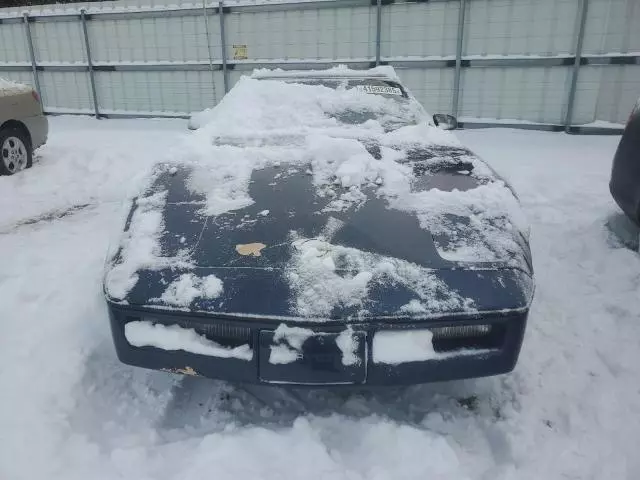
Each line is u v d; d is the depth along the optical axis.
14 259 3.36
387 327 1.71
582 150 7.19
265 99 3.39
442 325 1.73
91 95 10.90
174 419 2.03
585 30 7.87
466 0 8.27
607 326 2.60
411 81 8.94
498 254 1.92
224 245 1.94
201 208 2.16
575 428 1.95
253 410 2.06
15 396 2.04
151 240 1.99
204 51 9.91
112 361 2.35
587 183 5.18
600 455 1.82
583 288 2.99
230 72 9.88
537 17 8.05
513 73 8.40
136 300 1.79
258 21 9.42
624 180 3.49
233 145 2.85
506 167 6.10
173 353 1.79
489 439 1.93
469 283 1.79
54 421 1.94
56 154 6.85
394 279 1.79
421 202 2.18
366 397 2.14
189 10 9.70
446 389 2.20
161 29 10.01
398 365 1.73
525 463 1.80
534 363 2.34
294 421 1.92
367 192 2.26
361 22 8.92
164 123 10.12
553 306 2.80
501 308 1.74
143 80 10.42
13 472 1.71
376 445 1.83
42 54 11.02
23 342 2.39
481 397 2.14
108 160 6.36
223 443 1.81
